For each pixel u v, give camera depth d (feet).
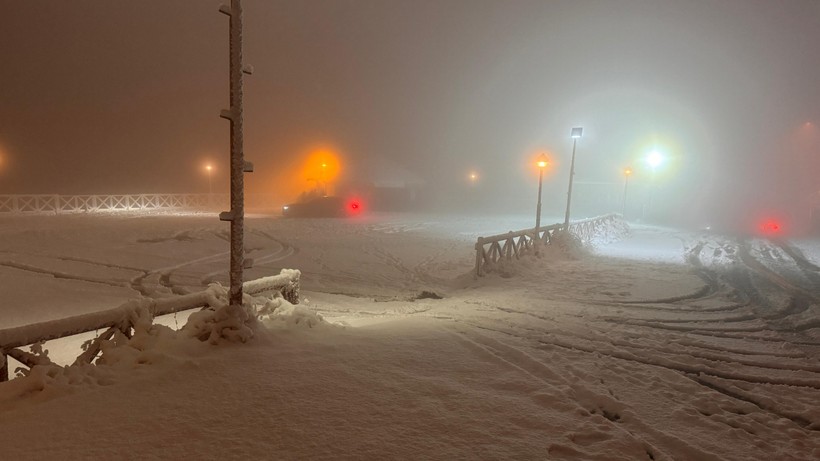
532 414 11.66
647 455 10.20
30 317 27.35
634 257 55.72
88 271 43.11
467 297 33.58
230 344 15.96
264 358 14.88
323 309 30.19
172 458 9.11
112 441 9.68
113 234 68.95
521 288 36.47
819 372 17.90
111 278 40.60
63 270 43.16
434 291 37.45
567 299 32.35
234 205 16.78
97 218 95.25
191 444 9.63
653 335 22.56
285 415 11.05
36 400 11.64
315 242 66.49
